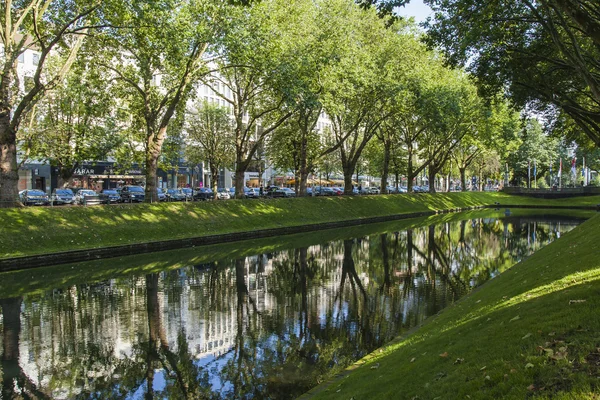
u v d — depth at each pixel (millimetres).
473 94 50625
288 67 30094
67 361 11039
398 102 40156
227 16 26953
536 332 7016
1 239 22234
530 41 20156
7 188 24578
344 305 15898
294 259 25375
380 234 37219
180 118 39562
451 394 5973
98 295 17172
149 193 32406
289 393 9352
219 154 56250
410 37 41469
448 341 8898
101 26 23531
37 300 16359
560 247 18562
